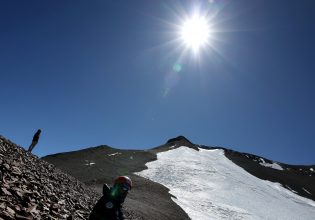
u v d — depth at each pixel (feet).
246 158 520.01
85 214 44.42
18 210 25.63
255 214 230.68
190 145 490.08
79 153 294.25
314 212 295.69
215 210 209.97
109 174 229.66
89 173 221.46
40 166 70.23
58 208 35.68
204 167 333.01
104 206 18.44
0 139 68.44
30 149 111.86
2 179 32.53
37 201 32.12
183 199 212.02
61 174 85.05
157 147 444.96
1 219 21.90
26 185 37.40
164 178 264.52
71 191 61.67
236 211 219.00
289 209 281.33
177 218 152.76
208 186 269.44
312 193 401.90
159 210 154.92
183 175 284.20
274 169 496.23
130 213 112.57
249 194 285.43
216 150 519.60
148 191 198.59
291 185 413.18
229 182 299.99
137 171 272.92
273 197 305.73
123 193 18.85
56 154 280.31
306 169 551.59
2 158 46.14
